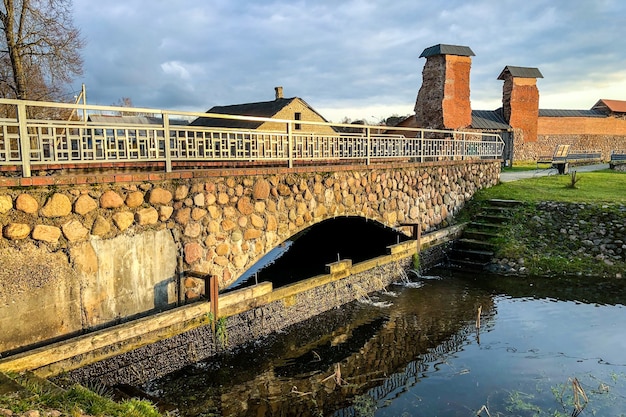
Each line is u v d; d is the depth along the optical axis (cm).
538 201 1205
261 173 653
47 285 454
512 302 831
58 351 436
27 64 1753
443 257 1095
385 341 675
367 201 884
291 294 695
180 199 564
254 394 523
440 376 565
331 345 662
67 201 465
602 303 810
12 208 427
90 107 481
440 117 1792
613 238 1020
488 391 526
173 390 512
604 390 520
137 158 525
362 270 850
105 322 502
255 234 658
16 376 380
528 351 630
